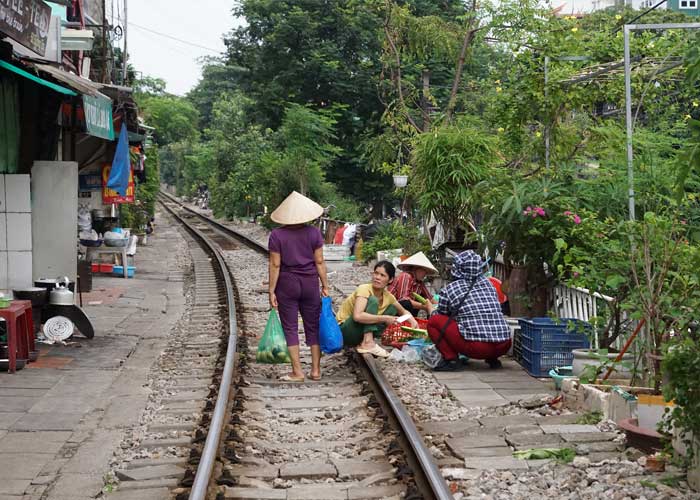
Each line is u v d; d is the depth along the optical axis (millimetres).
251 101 45344
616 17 14906
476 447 6906
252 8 41062
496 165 14984
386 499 5902
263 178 42156
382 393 8492
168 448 7062
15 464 6684
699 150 5109
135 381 9664
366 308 10547
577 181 11000
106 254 22359
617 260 8297
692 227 7918
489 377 9609
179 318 14961
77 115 16656
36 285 11836
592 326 9125
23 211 11820
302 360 11031
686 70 5586
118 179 17844
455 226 15586
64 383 9406
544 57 13820
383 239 23188
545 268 11508
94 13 23703
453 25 24609
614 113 15211
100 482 6301
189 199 93688
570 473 6246
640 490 5789
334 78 38094
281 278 9594
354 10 37656
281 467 6598
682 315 7227
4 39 11883
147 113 40062
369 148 25219
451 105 23656
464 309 9852
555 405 8188
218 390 8742
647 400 6648
